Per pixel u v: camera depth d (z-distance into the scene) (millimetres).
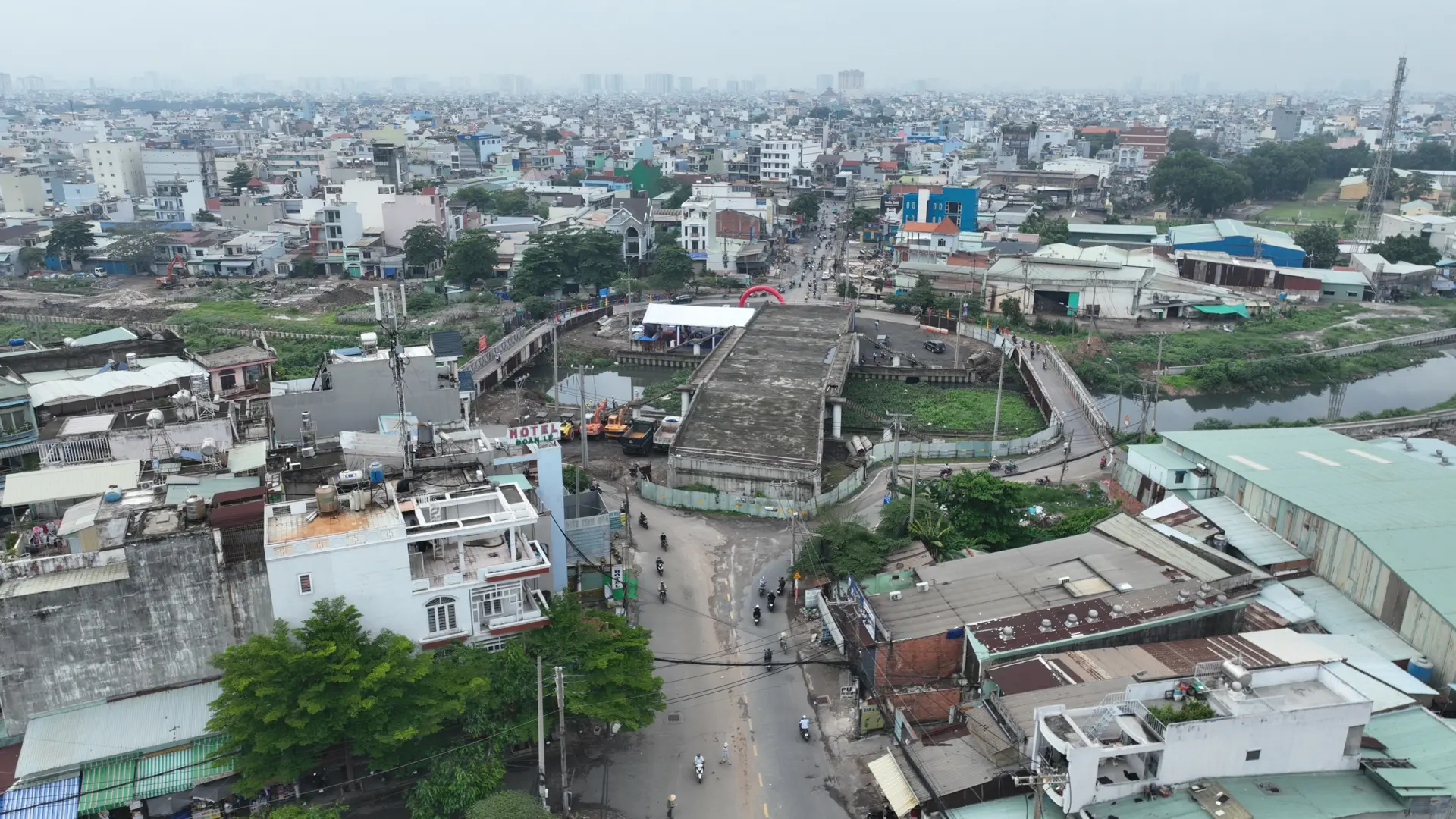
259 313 155750
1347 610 57406
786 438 90812
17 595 43906
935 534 68875
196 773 43719
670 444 90062
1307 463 71375
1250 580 57156
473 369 119000
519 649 49156
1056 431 100500
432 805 44094
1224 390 128500
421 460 58344
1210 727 40406
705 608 67250
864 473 91438
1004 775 42969
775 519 82188
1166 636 53312
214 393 87250
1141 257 175250
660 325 144250
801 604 67812
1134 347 139500
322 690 42438
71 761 43500
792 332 128500
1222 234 186375
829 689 58469
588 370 135000
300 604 46688
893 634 53531
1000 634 51812
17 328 140250
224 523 47281
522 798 42969
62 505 56062
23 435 70562
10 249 181000
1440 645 51406
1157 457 77000
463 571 50312
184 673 47656
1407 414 106625
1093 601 55094
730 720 55312
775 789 49594
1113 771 41406
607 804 48000
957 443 96438
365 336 76625
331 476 56250
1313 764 41969
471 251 171125
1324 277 169500
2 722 45062
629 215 187000
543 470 62562
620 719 48156
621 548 75312
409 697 44406
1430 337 148125
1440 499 63750
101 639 45719
